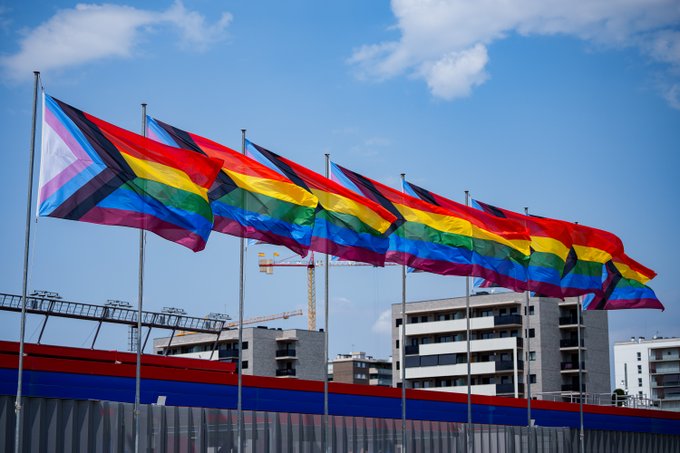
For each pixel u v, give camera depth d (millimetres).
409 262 48438
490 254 51062
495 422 59969
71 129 33906
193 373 42938
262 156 42531
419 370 130750
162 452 39594
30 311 47219
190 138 39688
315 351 149625
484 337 129125
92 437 37250
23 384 36531
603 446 69000
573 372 126938
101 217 33812
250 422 43969
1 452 34438
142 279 37031
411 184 50812
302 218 41031
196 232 35531
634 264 61031
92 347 49594
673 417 76562
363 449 50000
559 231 56594
